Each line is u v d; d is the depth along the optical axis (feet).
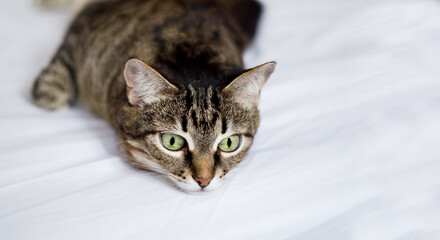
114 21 1.67
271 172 1.36
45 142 1.46
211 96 1.33
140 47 1.50
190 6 1.74
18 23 2.12
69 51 1.73
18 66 1.85
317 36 2.00
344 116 1.56
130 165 1.41
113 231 1.19
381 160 1.39
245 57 1.88
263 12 2.15
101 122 1.61
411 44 1.90
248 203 1.27
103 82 1.56
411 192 1.30
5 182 1.32
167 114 1.31
